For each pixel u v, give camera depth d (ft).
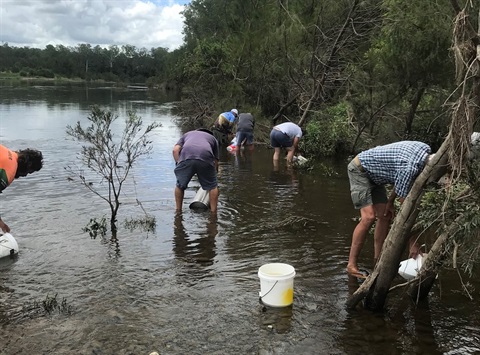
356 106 44.42
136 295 14.94
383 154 16.01
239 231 21.53
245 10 68.59
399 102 41.63
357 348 12.26
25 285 15.48
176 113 83.97
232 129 55.11
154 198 26.89
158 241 20.01
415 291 14.82
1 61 336.29
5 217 22.61
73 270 16.76
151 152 41.39
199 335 12.70
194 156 23.36
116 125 63.77
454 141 11.71
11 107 86.79
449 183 11.91
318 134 44.75
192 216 23.68
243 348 12.15
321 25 51.65
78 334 12.57
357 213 24.63
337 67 49.60
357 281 16.42
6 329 12.80
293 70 55.67
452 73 35.42
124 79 341.41
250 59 62.90
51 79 310.65
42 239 19.79
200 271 16.96
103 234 20.66
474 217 11.32
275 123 58.75
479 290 15.78
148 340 12.38
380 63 39.40
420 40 35.14
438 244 12.80
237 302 14.64
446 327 13.41
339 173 35.60
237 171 35.94
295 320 13.62
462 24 11.60
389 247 13.46
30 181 30.14
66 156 38.96
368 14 47.73
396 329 13.25
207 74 72.43
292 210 25.04
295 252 19.11
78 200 25.98
